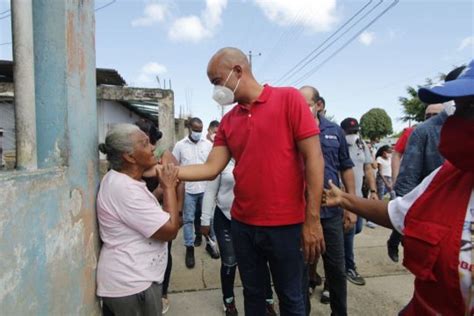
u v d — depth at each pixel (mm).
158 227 1812
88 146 1827
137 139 1869
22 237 1264
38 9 1589
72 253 1641
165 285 3105
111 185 1855
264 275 2072
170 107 8773
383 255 4488
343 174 2949
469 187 995
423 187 1159
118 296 1842
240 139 1907
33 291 1335
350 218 2934
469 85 896
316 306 3221
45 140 1602
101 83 10164
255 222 1883
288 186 1827
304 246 1830
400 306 3203
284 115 1799
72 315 1641
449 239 985
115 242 1864
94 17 1934
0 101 6738
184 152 4824
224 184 2936
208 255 4527
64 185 1571
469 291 965
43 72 1594
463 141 931
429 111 2994
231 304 3021
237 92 1852
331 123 2893
